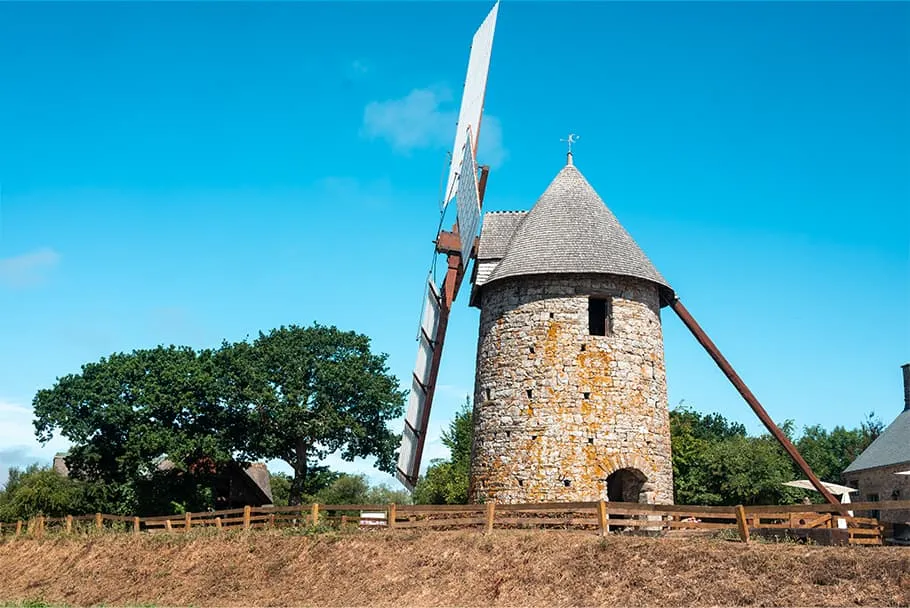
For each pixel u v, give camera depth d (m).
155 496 46.22
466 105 31.77
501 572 20.33
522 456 27.16
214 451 44.53
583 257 28.28
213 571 27.42
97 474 46.69
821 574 16.38
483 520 23.36
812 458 62.38
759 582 16.78
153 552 30.97
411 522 25.12
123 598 27.75
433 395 29.92
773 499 42.25
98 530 36.84
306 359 48.19
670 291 30.03
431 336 30.16
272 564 26.05
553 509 22.03
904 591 15.27
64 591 30.34
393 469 50.09
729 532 20.77
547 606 18.38
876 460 40.84
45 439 45.78
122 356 47.12
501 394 28.25
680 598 17.08
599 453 26.73
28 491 46.72
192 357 47.78
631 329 28.30
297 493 48.72
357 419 49.50
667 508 20.38
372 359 50.91
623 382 27.61
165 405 44.69
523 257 28.92
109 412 44.41
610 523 21.12
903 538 18.84
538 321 28.14
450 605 19.80
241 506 50.91
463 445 58.03
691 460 44.47
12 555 38.03
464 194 28.86
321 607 21.95
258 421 46.28
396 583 21.81
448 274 28.66
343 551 24.88
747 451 42.88
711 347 29.86
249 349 48.06
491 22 30.77
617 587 18.17
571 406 27.14
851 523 22.64
